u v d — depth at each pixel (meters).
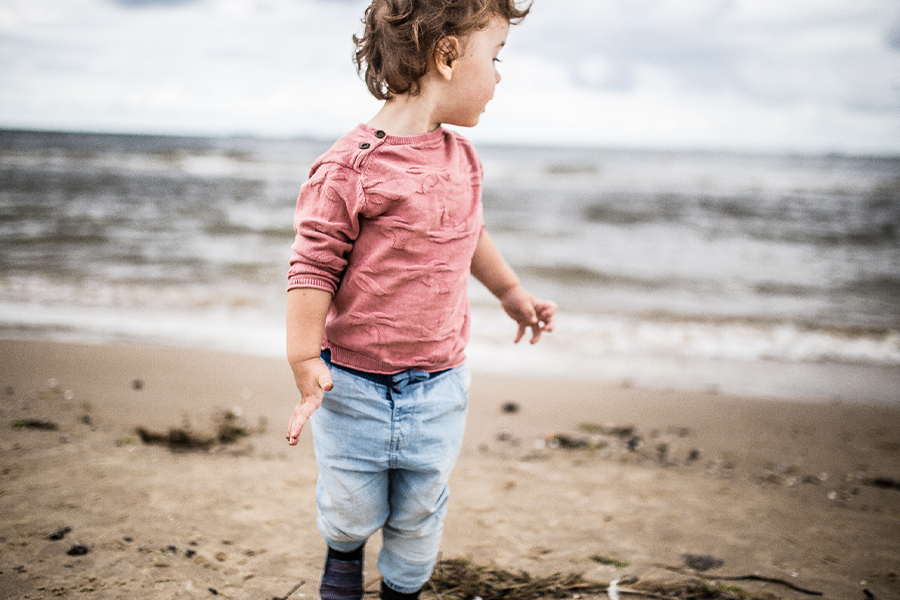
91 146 46.22
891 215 18.55
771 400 4.55
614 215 17.47
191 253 10.17
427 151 1.41
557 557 2.24
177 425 3.41
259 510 2.46
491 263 1.80
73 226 12.34
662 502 2.75
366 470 1.48
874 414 4.28
